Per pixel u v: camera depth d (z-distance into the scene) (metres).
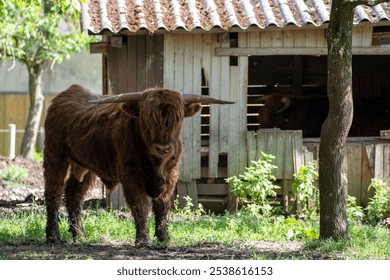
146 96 9.56
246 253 10.12
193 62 15.67
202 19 15.33
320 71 20.72
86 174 11.46
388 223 14.52
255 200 15.20
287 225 12.97
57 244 10.83
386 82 20.28
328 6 15.70
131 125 9.98
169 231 11.43
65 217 13.02
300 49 15.62
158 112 9.37
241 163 15.80
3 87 36.06
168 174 10.10
